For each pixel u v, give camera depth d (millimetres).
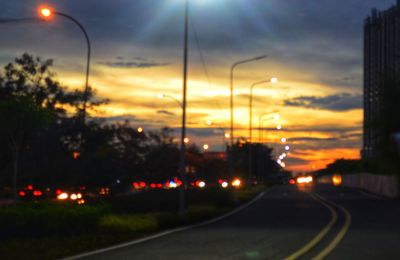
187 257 13367
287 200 45656
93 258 13320
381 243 15914
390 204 37594
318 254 13672
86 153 36500
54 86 35625
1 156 33969
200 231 20188
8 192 36938
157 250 14758
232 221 24922
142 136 50406
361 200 43906
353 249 14602
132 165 48062
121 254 14016
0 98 34969
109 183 39281
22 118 26344
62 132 36094
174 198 36156
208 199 35969
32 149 35688
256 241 16688
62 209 18906
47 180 36438
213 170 83375
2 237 17547
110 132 38156
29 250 14727
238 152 112375
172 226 22219
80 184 36625
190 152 84000
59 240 16984
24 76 35281
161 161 55750
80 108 35844
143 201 32938
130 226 19516
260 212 31250
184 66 26500
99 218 19891
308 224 22656
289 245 15586
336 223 22922
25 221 17906
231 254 13836
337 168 117438
